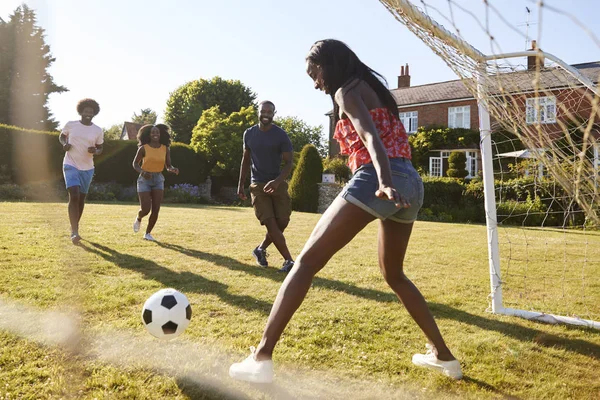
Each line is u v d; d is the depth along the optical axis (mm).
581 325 3006
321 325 2754
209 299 3191
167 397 1774
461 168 22016
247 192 18875
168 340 2332
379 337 2596
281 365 2135
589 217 1795
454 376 2105
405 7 2061
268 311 2965
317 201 16250
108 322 2566
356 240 6973
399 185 1953
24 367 1919
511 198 13664
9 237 5121
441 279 4316
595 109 1574
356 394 1896
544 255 6230
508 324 2986
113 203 14055
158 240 5883
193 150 21391
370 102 2014
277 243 4328
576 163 1658
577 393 2016
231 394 1827
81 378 1870
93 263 4082
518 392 2002
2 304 2699
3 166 11008
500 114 2043
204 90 36281
